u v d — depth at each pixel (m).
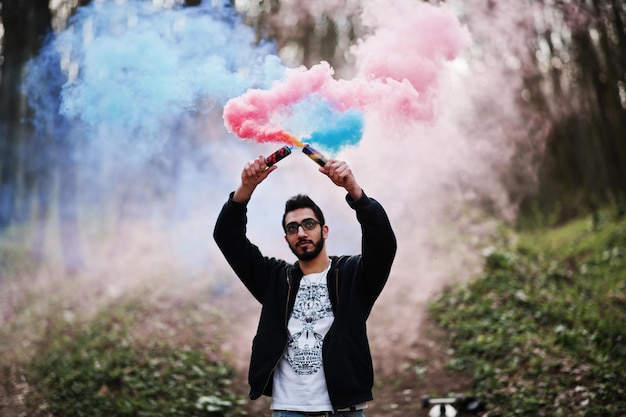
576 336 6.35
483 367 6.11
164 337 7.14
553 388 5.43
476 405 5.39
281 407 2.74
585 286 8.11
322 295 2.87
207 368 6.28
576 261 9.38
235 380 6.23
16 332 7.64
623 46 9.45
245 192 2.90
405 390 6.13
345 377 2.69
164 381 5.93
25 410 5.49
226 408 5.54
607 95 10.44
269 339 2.83
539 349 6.27
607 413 4.82
